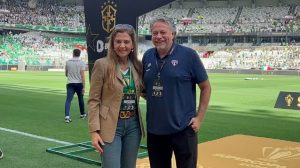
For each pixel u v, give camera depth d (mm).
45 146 7707
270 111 14008
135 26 6379
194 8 70312
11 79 30453
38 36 61281
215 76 41531
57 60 53188
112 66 3871
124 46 3863
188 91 3816
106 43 6816
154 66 3820
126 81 3916
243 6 67938
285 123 11242
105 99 3916
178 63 3752
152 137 3945
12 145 7750
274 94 20859
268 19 62969
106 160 3857
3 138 8438
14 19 60500
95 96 3920
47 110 13367
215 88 24797
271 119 12031
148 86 3861
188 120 3824
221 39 64062
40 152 7188
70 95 10961
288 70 46062
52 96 18266
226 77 39312
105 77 3885
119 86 3873
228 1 68875
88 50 7184
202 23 65812
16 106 14422
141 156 6906
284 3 65250
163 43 3752
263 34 60188
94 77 3916
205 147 7664
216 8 69250
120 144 3953
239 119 11969
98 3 6918
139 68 3998
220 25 64750
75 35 64625
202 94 3873
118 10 6613
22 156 6875
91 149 7320
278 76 42688
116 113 3889
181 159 3861
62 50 59062
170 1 6090
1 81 28109
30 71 47062
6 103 15344
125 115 3949
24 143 7961
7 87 23031
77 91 11125
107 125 3877
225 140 8398
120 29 3883
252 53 56156
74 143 8039
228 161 6602
